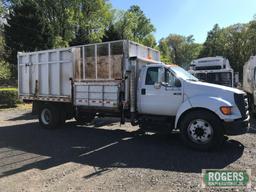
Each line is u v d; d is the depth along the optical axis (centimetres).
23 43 3459
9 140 940
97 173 620
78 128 1150
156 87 891
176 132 1039
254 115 1414
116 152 782
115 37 4944
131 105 936
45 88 1175
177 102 859
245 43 6588
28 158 732
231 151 779
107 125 1211
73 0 4431
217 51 7512
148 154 758
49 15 4425
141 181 570
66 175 610
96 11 4756
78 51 1077
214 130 773
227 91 793
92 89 1028
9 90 1950
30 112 1716
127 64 941
